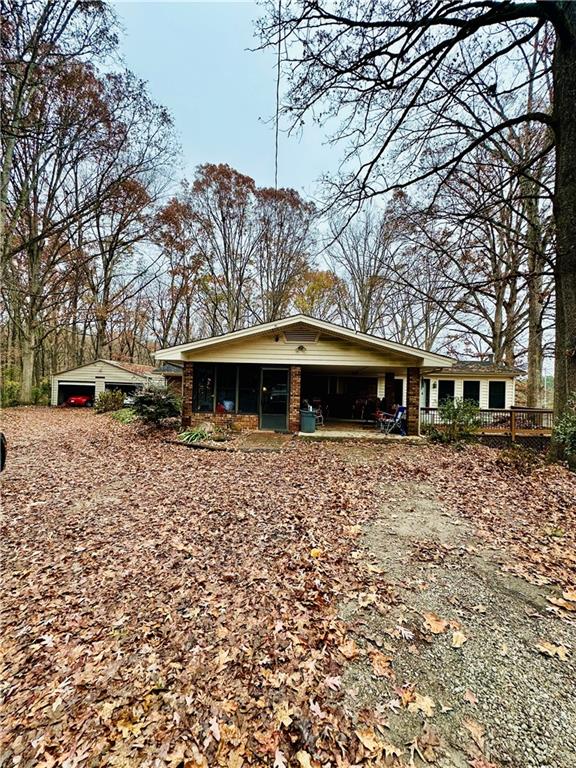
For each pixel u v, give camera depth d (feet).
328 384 57.52
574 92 20.90
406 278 60.39
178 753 6.12
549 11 19.61
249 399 39.75
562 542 13.23
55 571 12.28
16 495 19.38
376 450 30.58
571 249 21.98
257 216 80.18
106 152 51.44
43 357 90.33
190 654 8.42
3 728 6.73
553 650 8.20
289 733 6.43
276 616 9.62
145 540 14.32
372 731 6.44
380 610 9.74
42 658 8.49
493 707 6.85
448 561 12.20
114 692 7.45
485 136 24.20
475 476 21.86
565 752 5.98
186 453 29.66
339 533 14.42
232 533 14.69
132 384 75.10
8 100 33.50
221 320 95.20
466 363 60.54
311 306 84.17
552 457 24.11
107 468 24.86
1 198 39.45
